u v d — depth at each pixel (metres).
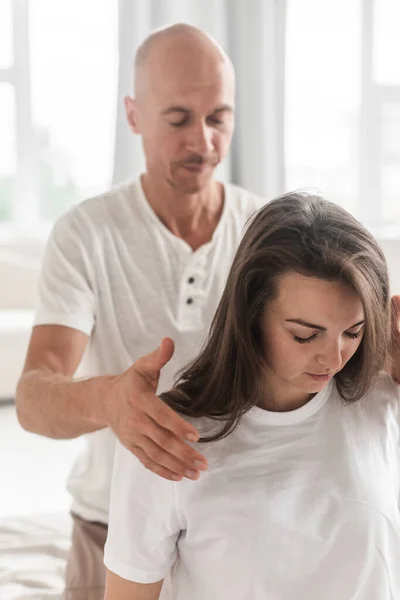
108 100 5.62
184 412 1.13
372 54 5.46
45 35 5.52
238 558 1.11
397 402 1.24
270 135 5.16
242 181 5.20
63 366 1.68
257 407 1.14
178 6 5.02
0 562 2.46
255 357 1.09
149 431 1.03
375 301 1.06
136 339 1.80
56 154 5.66
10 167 5.68
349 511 1.13
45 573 2.40
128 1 4.95
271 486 1.12
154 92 1.77
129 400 1.06
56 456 3.92
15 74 5.53
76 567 1.81
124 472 1.12
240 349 1.09
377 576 1.15
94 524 1.83
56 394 1.46
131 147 5.04
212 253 1.86
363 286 1.02
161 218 1.84
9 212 5.74
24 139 5.59
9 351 4.55
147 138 1.81
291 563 1.12
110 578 1.15
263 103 5.12
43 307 1.73
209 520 1.11
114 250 1.80
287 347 1.05
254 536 1.11
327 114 5.58
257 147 5.14
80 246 1.77
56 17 5.50
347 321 1.03
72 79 5.58
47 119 5.62
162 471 1.04
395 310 1.24
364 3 5.40
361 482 1.15
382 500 1.16
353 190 5.66
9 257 5.35
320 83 5.54
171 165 1.78
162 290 1.81
